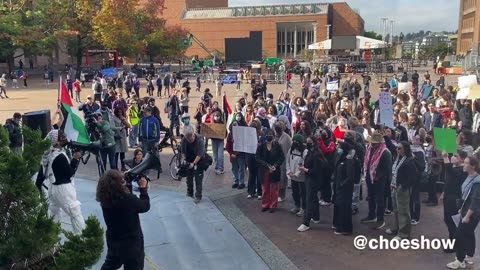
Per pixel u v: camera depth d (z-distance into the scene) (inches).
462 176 294.5
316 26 3897.6
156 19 2775.6
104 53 2876.5
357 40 2201.0
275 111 551.5
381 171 352.8
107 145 494.6
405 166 319.9
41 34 1176.2
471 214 267.3
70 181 306.5
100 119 500.1
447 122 564.1
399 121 512.1
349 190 338.3
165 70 2458.2
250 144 425.4
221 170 525.3
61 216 338.3
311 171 347.3
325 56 2822.3
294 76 2145.7
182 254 308.7
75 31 2129.7
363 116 511.5
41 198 147.8
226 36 4008.4
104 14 2295.8
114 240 210.5
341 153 342.3
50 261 144.1
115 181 208.1
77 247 141.1
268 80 1899.6
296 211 391.2
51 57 2593.5
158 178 497.4
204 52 4010.8
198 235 342.3
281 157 393.1
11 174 139.6
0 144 147.3
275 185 392.2
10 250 138.7
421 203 420.2
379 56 3070.9
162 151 634.2
